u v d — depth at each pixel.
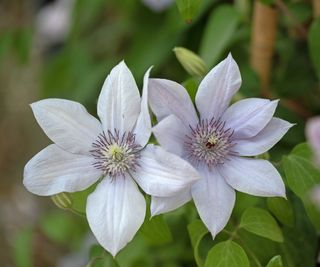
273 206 0.61
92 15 1.03
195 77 0.64
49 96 1.12
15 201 1.41
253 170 0.58
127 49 1.12
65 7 1.22
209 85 0.58
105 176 0.59
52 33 1.25
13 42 1.04
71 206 0.61
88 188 0.60
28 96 1.46
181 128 0.58
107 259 0.64
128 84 0.58
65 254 1.29
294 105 0.81
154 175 0.57
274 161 0.73
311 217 0.60
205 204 0.57
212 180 0.58
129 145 0.58
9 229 1.38
